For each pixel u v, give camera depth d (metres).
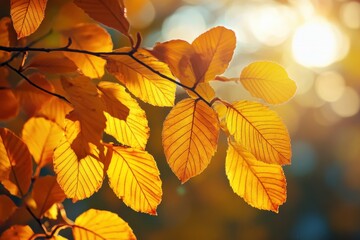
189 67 0.62
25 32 0.60
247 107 0.60
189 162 0.60
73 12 1.02
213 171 2.79
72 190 0.61
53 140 0.73
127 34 0.63
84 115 0.60
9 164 0.68
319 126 5.45
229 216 2.94
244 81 0.63
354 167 5.18
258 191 0.62
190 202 2.83
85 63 0.71
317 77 5.34
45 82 0.72
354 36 4.31
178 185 2.67
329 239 4.83
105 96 0.62
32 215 0.67
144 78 0.62
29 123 0.72
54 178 0.69
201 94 0.62
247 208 3.00
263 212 3.52
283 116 5.04
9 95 0.72
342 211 4.91
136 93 0.63
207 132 0.60
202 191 2.82
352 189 5.07
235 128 0.60
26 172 0.68
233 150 0.62
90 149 0.60
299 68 5.04
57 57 0.68
